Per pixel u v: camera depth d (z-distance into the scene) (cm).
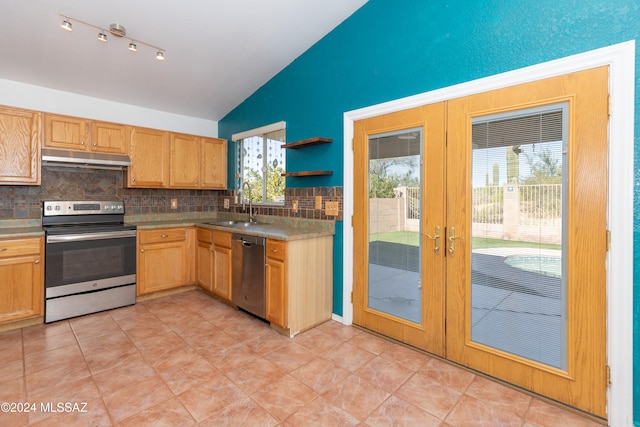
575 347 173
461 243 214
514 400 182
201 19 254
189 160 398
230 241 320
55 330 268
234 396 183
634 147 155
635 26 154
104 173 360
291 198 337
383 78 254
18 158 281
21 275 268
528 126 187
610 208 162
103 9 232
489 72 199
